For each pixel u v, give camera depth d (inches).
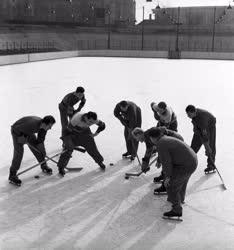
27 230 171.9
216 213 193.5
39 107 496.1
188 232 172.7
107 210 194.9
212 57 1723.7
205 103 544.7
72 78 850.8
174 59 1691.7
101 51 1791.3
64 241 162.7
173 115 261.7
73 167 261.4
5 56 1175.6
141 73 998.4
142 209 196.9
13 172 229.6
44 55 1437.0
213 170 258.4
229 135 354.9
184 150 181.5
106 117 433.7
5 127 377.1
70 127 243.3
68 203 202.5
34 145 230.5
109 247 158.4
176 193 184.7
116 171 255.6
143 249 157.2
